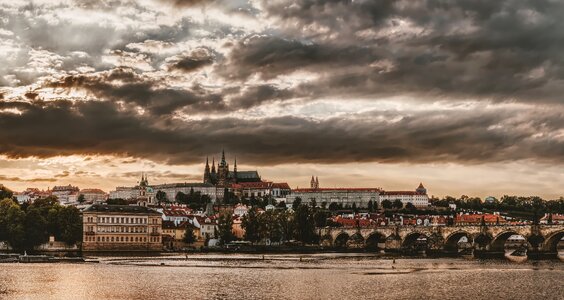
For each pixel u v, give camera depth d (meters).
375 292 151.75
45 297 141.38
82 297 141.50
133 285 164.62
